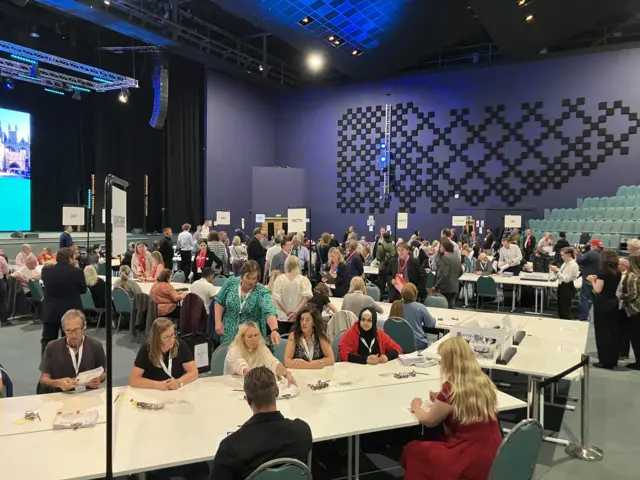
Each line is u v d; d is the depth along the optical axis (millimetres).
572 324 5449
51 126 16406
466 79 15414
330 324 4988
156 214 17078
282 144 18125
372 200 16812
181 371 3396
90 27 12258
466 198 15484
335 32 12961
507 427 4176
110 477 1948
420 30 13344
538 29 12641
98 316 7719
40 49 12414
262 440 2090
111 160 16203
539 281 8797
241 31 15070
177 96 15727
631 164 13500
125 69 14992
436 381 3434
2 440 2424
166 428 2580
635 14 13297
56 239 12930
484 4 10961
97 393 3129
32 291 7738
